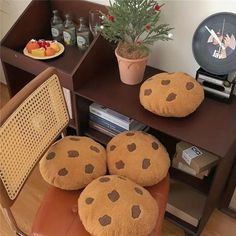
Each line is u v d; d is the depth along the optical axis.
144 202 0.94
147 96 1.13
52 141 1.11
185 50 1.33
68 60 1.42
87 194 0.97
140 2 1.14
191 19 1.24
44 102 1.02
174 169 1.28
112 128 1.42
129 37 1.24
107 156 1.14
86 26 1.51
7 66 1.54
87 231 0.94
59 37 1.58
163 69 1.45
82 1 1.49
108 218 0.90
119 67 1.29
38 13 1.55
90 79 1.33
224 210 1.50
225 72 1.18
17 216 1.47
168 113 1.11
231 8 1.14
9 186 0.92
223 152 1.01
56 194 1.06
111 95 1.25
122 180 1.01
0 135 0.86
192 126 1.11
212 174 1.23
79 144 1.14
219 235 1.41
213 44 1.20
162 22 1.31
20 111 0.93
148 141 1.13
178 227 1.41
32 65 1.41
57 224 0.97
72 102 1.36
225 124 1.12
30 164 1.01
